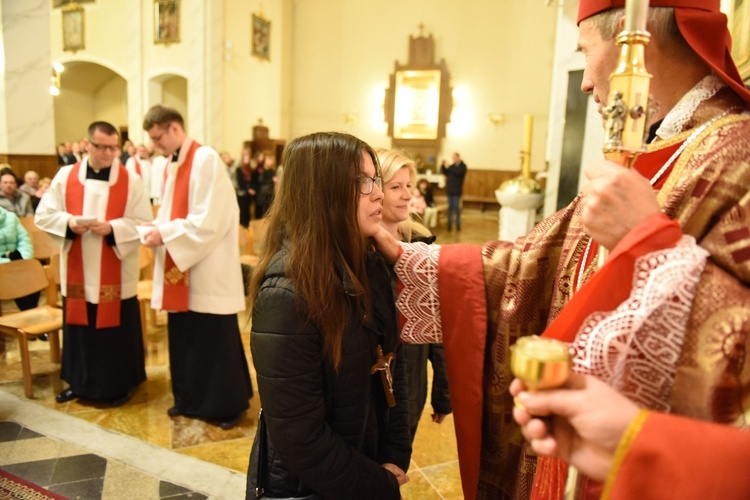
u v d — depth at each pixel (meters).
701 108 0.74
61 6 12.55
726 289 0.58
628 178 0.61
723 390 0.57
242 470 2.52
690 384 0.58
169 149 2.75
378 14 14.49
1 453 2.58
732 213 0.63
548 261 0.96
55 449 2.64
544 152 13.62
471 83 14.05
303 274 1.07
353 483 1.10
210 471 2.50
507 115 13.84
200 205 2.68
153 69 11.30
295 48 15.17
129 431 2.84
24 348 3.15
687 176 0.69
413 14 14.24
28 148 6.93
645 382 0.59
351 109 14.95
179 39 10.91
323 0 14.83
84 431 2.82
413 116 14.54
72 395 3.16
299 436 1.06
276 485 1.19
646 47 0.75
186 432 2.85
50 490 2.31
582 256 0.87
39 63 6.91
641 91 0.61
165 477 2.44
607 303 0.61
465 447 1.04
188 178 2.72
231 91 11.52
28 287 3.40
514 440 1.00
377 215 1.13
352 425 1.16
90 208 2.96
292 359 1.07
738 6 1.59
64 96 15.20
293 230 1.11
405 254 1.08
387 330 1.19
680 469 0.49
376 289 1.16
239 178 9.90
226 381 2.86
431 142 14.44
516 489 0.97
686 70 0.76
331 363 1.10
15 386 3.34
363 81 14.80
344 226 1.09
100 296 2.93
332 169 1.09
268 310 1.09
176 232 2.64
